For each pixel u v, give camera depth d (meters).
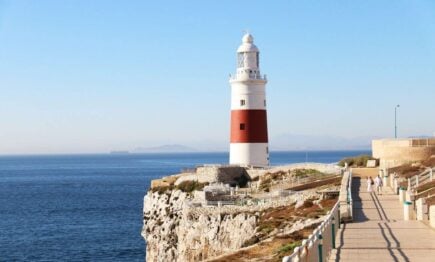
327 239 31.02
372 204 54.56
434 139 85.75
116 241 104.69
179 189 86.94
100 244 101.88
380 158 88.88
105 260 89.50
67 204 165.50
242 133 96.38
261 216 62.44
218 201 71.38
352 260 29.70
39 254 93.69
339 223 42.66
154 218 87.31
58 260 89.38
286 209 61.59
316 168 86.31
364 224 43.19
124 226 121.50
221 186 80.50
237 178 89.38
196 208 69.19
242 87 96.38
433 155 81.69
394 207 52.41
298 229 48.28
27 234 112.62
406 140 85.75
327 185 72.62
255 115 96.50
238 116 96.75
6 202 174.25
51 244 101.88
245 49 96.44
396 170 77.00
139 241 104.56
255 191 78.50
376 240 35.97
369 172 82.88
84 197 185.88
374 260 29.55
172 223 82.81
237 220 64.38
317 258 26.81
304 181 79.25
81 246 100.06
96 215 139.88
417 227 41.25
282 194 69.44
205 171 88.25
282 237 44.69
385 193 62.91
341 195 52.47
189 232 69.44
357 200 57.50
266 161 97.44
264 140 97.06
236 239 63.53
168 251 81.88
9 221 131.25
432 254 31.02
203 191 75.88
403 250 32.38
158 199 88.19
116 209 151.38
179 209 83.06
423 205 45.09
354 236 37.72
